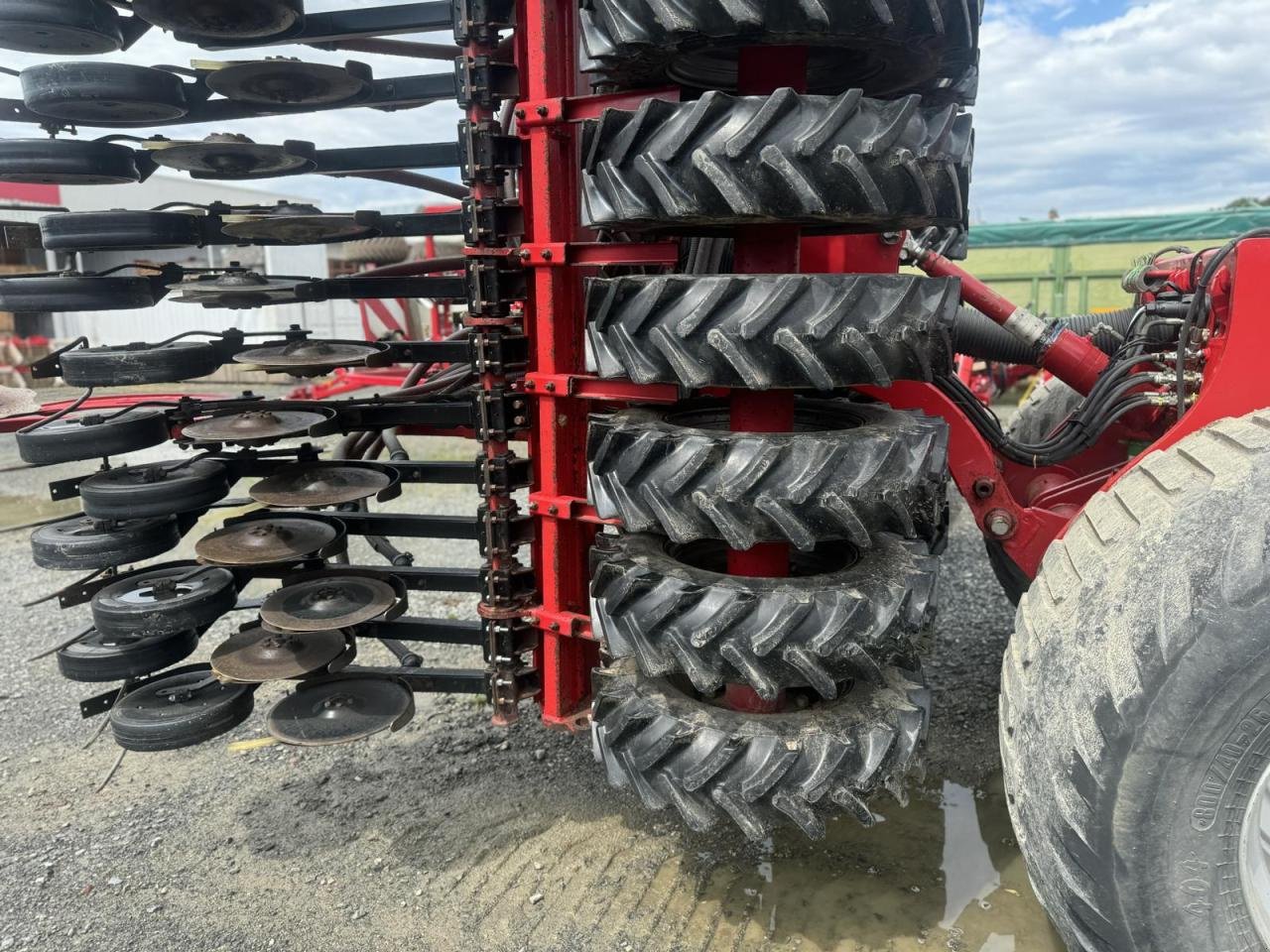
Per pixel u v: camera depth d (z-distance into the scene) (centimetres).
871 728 198
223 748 318
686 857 250
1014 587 355
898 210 167
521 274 234
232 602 253
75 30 220
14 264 1022
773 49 187
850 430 191
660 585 196
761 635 183
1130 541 175
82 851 259
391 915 229
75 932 225
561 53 217
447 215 246
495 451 241
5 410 271
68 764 309
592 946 216
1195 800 157
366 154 258
